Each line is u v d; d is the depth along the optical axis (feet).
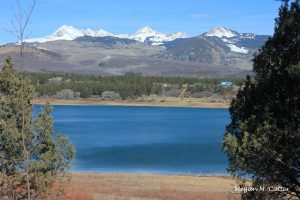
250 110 37.17
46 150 57.00
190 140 307.99
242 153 35.32
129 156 220.23
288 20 34.96
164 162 199.21
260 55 37.35
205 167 185.16
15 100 54.90
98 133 362.33
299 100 33.96
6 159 55.11
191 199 103.14
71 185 107.65
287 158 34.22
